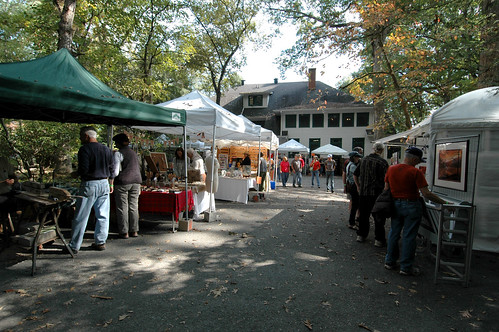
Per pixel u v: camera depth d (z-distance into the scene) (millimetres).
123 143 5289
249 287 3580
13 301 3082
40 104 3541
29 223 4309
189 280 3729
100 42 11867
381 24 9094
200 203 7434
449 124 5102
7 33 14859
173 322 2787
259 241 5512
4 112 5418
